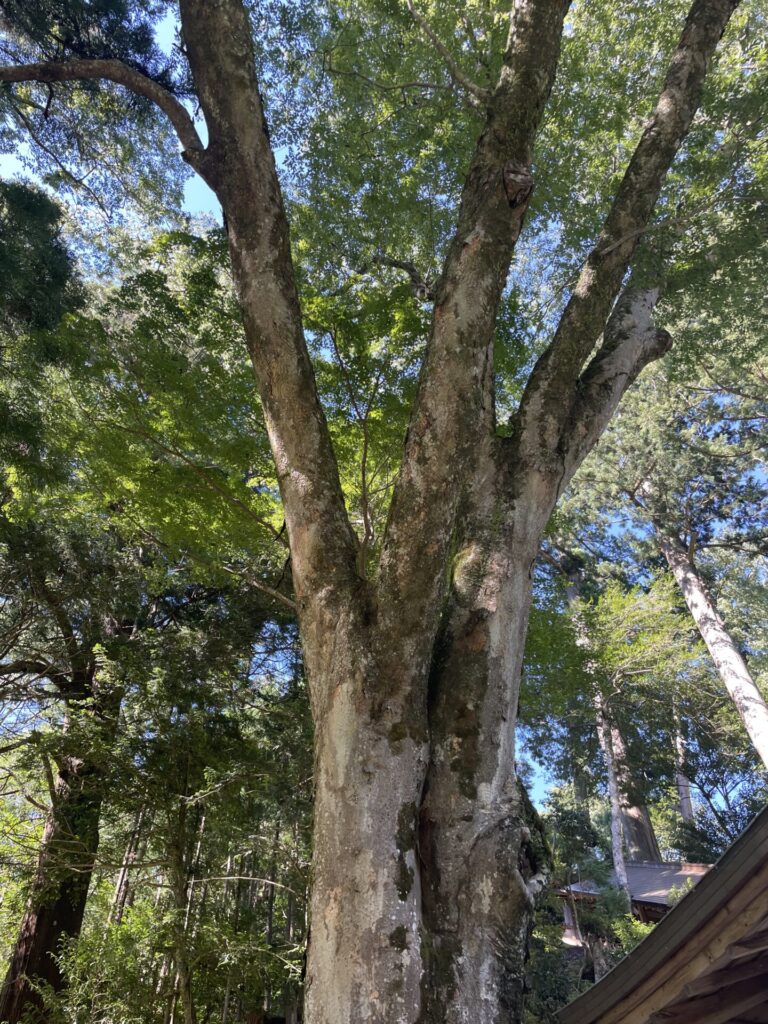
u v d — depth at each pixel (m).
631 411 17.61
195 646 9.32
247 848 8.55
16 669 9.46
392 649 3.14
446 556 3.33
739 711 14.64
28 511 8.29
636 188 5.07
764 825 2.44
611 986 2.92
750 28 7.55
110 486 7.55
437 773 3.13
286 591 10.44
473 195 4.12
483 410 4.27
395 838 2.81
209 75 4.54
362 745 2.97
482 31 7.09
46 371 7.01
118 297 6.57
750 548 17.91
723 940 2.63
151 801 8.01
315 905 2.75
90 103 8.36
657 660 14.66
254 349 4.07
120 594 9.12
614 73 7.47
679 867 15.73
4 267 6.02
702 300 6.96
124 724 8.29
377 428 6.98
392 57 7.27
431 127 7.27
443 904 2.86
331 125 7.65
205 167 4.48
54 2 6.61
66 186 9.03
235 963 7.27
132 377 6.66
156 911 8.12
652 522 18.19
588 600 19.20
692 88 5.40
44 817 9.95
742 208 6.07
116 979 7.26
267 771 8.66
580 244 7.52
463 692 3.30
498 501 3.93
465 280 3.83
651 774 18.19
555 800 17.64
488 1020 2.60
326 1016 2.46
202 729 8.51
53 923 8.96
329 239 7.63
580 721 16.92
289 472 3.77
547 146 7.46
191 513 7.55
